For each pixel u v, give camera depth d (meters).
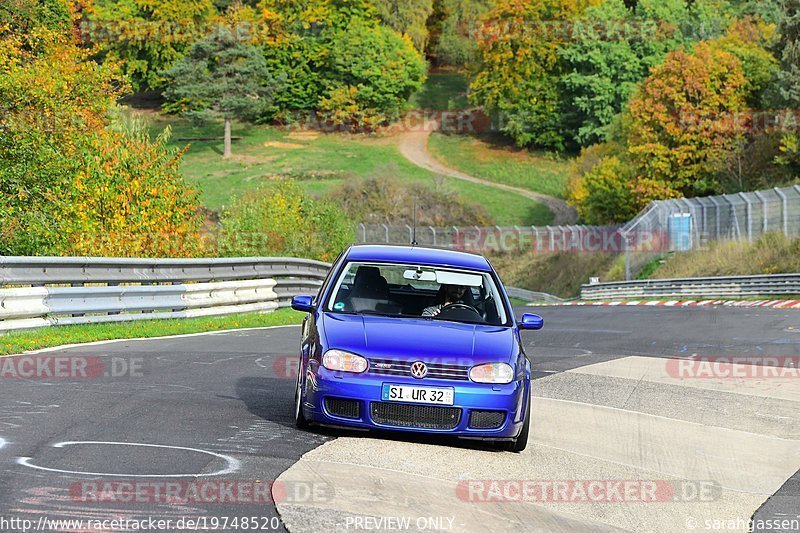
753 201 153.75
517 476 23.91
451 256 30.95
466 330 27.42
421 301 29.11
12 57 88.19
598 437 29.95
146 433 25.06
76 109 89.88
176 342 49.56
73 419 26.39
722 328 76.06
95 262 54.84
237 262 74.69
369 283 29.05
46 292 49.62
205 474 21.20
